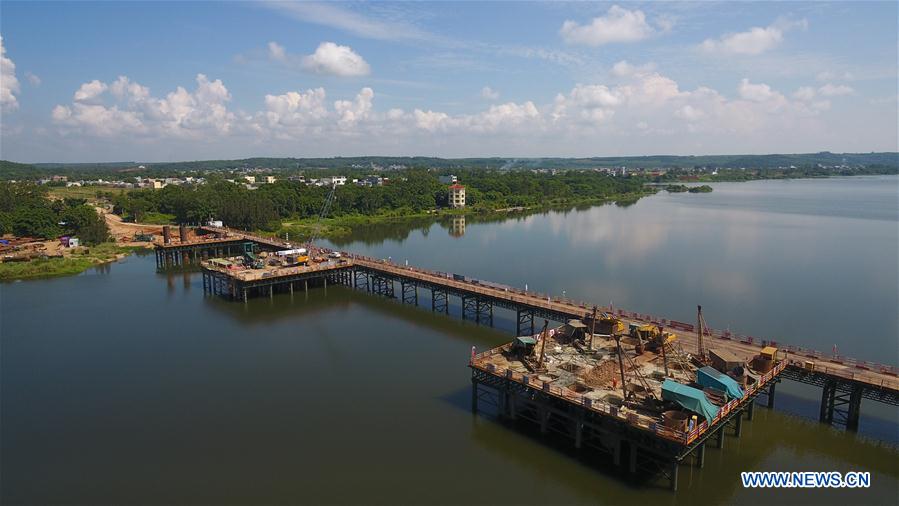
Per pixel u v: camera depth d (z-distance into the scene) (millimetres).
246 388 69250
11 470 52125
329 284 125812
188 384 70500
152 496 48219
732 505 46781
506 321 96375
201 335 89562
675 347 66750
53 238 178250
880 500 47406
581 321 73188
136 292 118688
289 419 61219
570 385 56312
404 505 46688
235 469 51938
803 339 85000
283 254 130125
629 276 126125
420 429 58750
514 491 48438
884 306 101500
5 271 131125
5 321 97250
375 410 63031
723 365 58438
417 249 167500
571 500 47406
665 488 48781
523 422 60125
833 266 134375
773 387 61469
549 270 133500
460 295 96688
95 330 92188
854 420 57375
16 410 63750
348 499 47469
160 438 57469
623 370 56656
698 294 110625
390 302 109812
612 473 50844
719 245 164375
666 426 47031
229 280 112312
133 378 72438
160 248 148375
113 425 60281
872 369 59719
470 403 64688
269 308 105562
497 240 182375
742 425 59062
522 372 59812
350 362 77375
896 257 144625
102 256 155625
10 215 180750
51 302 109688
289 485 49469
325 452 54531
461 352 81062
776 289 113750
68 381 71562
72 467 52625
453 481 49875
